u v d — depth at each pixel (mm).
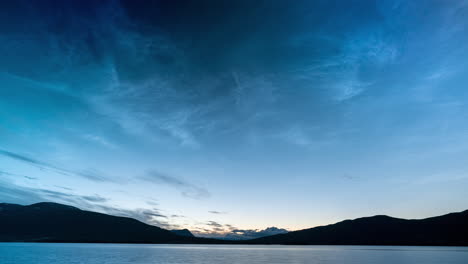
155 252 160125
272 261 96938
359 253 160625
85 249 188375
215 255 134875
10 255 117438
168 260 98312
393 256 129750
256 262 92062
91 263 82312
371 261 98250
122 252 153000
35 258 101312
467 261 97625
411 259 108375
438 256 129375
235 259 106312
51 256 112438
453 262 93188
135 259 100688
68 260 93250
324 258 114250
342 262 93312
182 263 86500
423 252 172750
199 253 154625
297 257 120750
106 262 86250
